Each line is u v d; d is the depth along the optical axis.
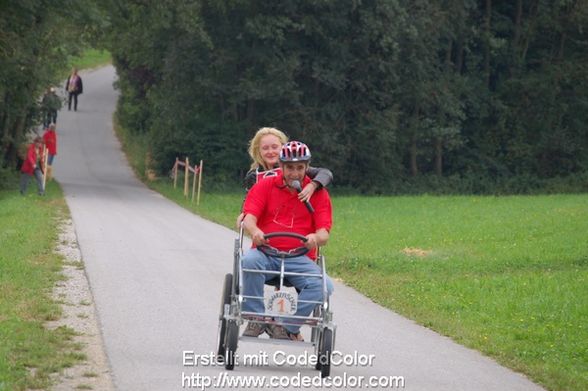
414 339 30.34
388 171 132.75
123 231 58.25
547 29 150.25
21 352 24.20
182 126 122.19
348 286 43.09
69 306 32.28
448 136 136.00
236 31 119.69
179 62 118.50
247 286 23.59
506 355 28.70
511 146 145.25
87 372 22.77
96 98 180.00
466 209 90.00
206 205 87.62
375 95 127.94
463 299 39.41
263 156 26.08
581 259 52.16
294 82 119.50
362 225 73.88
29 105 107.75
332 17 120.31
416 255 54.84
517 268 50.09
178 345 26.78
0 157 105.31
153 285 37.75
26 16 92.44
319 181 23.83
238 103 122.31
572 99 147.50
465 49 143.38
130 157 133.25
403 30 123.50
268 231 24.12
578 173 144.50
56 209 71.62
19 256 42.88
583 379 26.06
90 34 104.19
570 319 35.28
